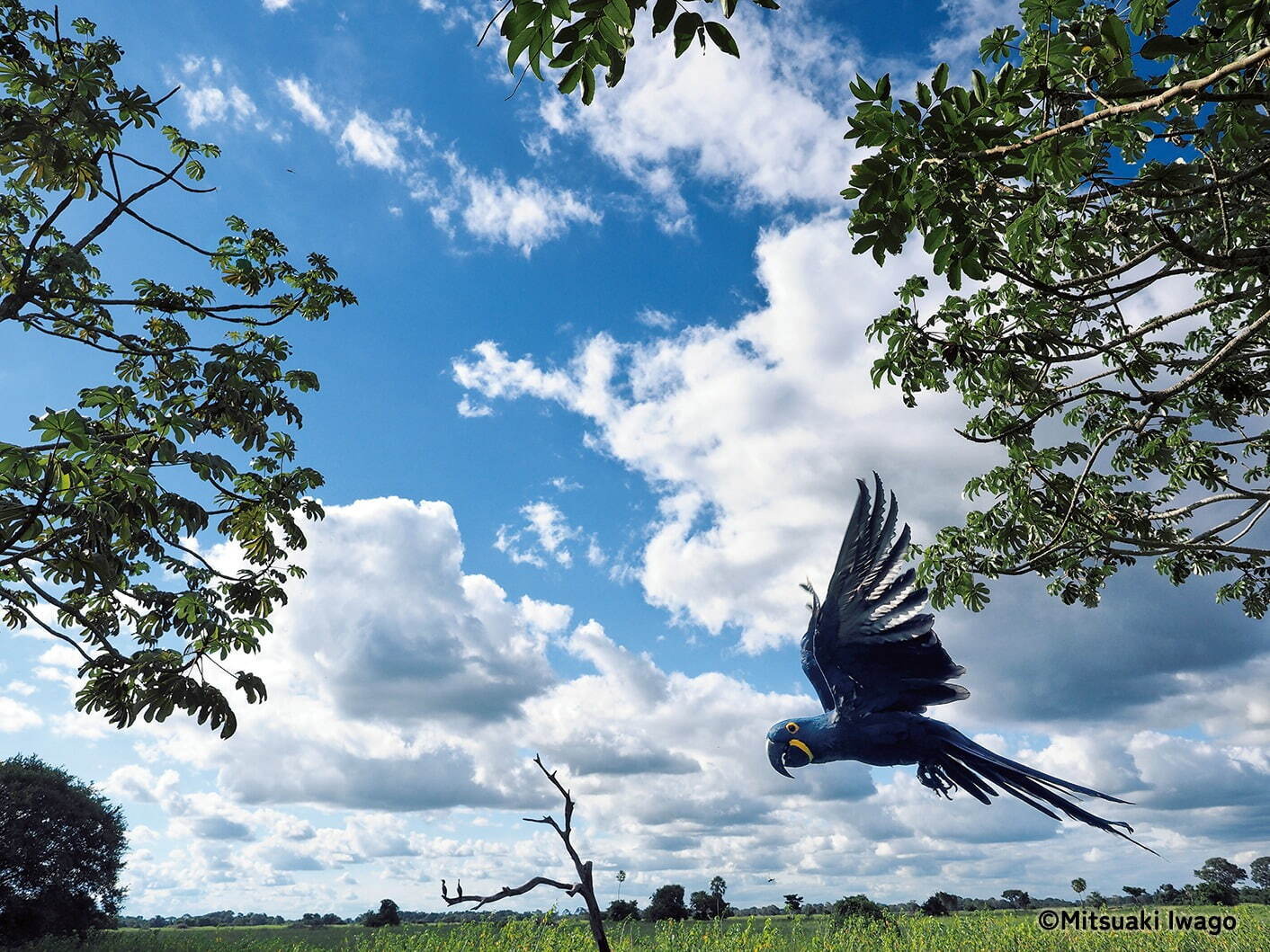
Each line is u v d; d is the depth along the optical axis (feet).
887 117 11.25
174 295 27.81
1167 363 24.93
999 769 12.85
